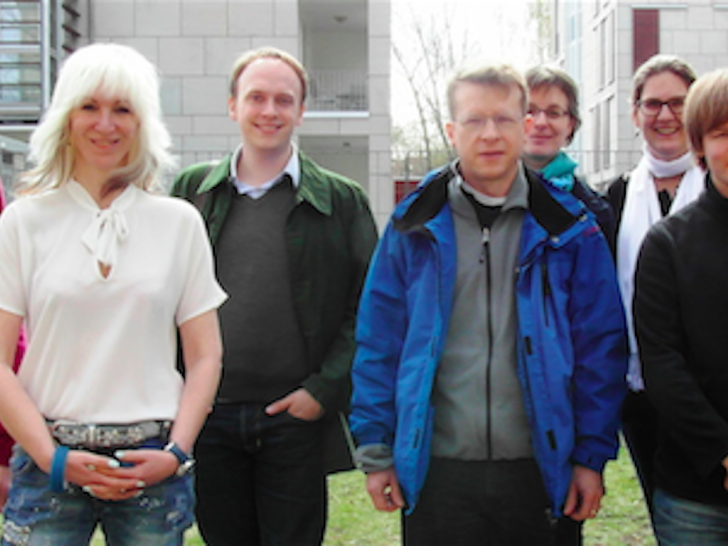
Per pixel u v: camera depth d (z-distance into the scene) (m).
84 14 13.72
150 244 2.19
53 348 2.07
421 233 2.54
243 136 3.08
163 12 13.75
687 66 2.94
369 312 2.63
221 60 13.80
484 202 2.56
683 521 2.34
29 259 2.11
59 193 2.17
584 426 2.49
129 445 2.07
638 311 2.37
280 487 3.00
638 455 2.99
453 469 2.54
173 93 13.80
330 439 3.16
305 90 3.20
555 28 23.95
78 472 1.99
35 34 12.27
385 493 2.57
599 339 2.52
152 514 2.12
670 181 3.02
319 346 3.00
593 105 18.66
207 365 2.26
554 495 2.43
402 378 2.52
